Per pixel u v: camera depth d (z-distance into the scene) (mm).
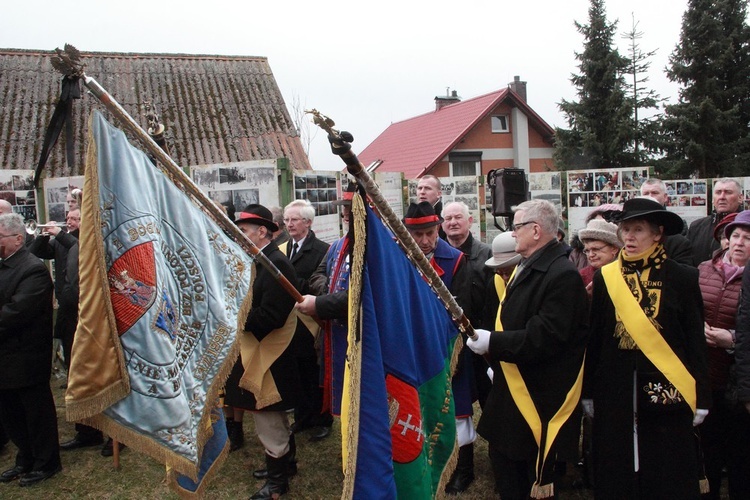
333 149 1691
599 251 3445
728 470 3123
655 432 2730
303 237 5012
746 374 2768
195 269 2396
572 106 20828
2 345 3807
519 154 23906
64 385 6000
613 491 2781
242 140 11961
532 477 2795
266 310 3348
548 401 2758
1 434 4574
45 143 2127
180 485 2492
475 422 4789
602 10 20656
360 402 1848
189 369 2336
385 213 1880
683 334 2734
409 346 2043
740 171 20328
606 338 2857
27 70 12742
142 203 2219
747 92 21500
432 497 2166
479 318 3699
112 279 2137
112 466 4203
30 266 3873
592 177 8367
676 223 2701
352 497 1780
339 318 2973
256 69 14375
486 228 8859
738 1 21469
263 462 4219
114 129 2223
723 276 3223
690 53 21109
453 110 25562
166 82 13281
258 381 3430
